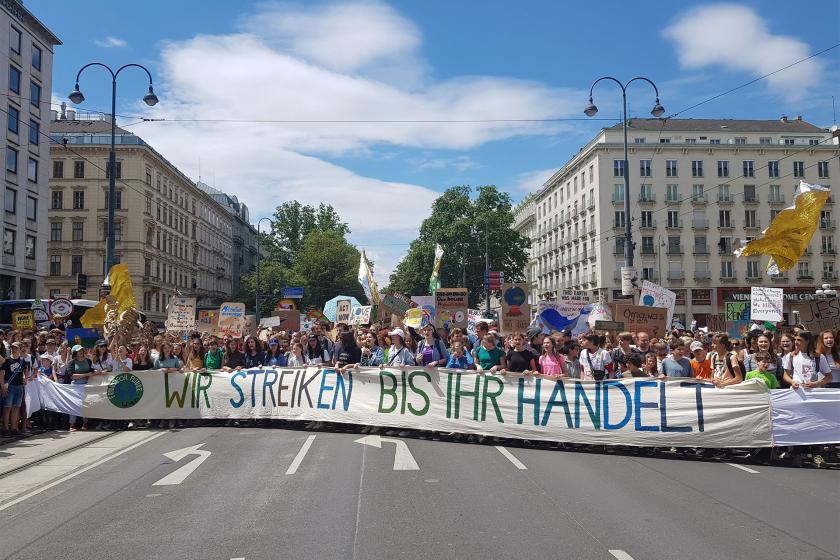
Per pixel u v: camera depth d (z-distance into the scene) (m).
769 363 10.42
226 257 114.44
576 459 9.86
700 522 6.58
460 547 5.82
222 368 14.14
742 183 70.31
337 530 6.32
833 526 6.48
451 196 79.94
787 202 70.31
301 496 7.59
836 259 69.38
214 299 102.75
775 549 5.80
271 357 15.20
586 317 19.91
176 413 13.64
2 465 10.06
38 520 7.08
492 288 60.41
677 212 69.88
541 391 11.02
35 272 51.19
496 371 11.37
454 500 7.36
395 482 8.21
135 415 13.70
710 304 69.12
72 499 7.91
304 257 82.56
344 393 12.47
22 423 13.26
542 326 19.61
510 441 11.34
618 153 70.25
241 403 13.39
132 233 70.50
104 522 6.89
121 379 13.80
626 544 5.90
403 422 11.88
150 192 74.25
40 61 51.88
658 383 10.48
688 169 70.25
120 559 5.75
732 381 10.49
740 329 22.89
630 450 10.65
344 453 10.14
